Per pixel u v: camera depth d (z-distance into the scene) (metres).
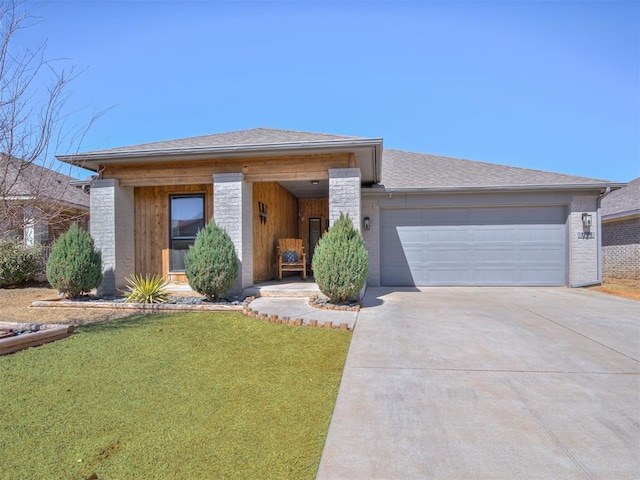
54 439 2.66
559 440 2.61
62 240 7.93
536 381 3.63
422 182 11.52
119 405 3.21
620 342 4.90
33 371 3.99
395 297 8.75
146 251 9.60
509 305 7.61
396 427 2.79
